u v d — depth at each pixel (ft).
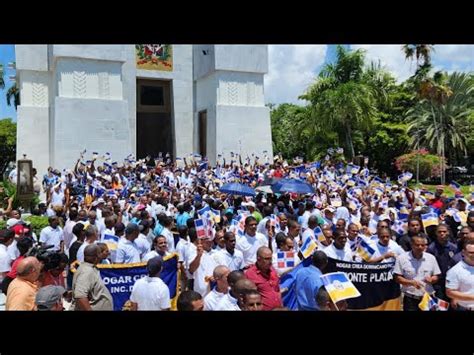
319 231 28.09
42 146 99.45
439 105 138.21
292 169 75.46
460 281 19.72
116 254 25.70
